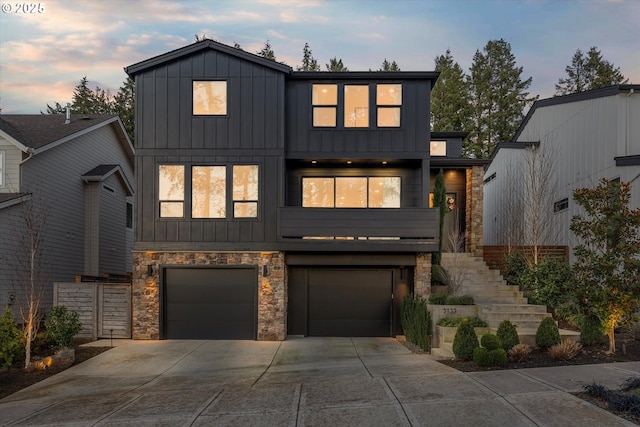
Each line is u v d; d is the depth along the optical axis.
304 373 9.18
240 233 13.30
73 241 17.94
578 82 44.34
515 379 7.58
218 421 6.31
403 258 13.52
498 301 13.23
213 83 13.55
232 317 13.27
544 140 18.61
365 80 14.01
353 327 13.91
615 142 14.11
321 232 13.17
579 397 6.49
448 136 19.14
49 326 10.51
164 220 13.32
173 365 10.32
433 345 11.28
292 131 13.91
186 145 13.42
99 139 20.16
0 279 14.02
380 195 14.88
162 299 13.25
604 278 9.31
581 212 15.73
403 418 6.05
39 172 15.92
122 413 6.86
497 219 20.81
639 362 8.58
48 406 7.44
